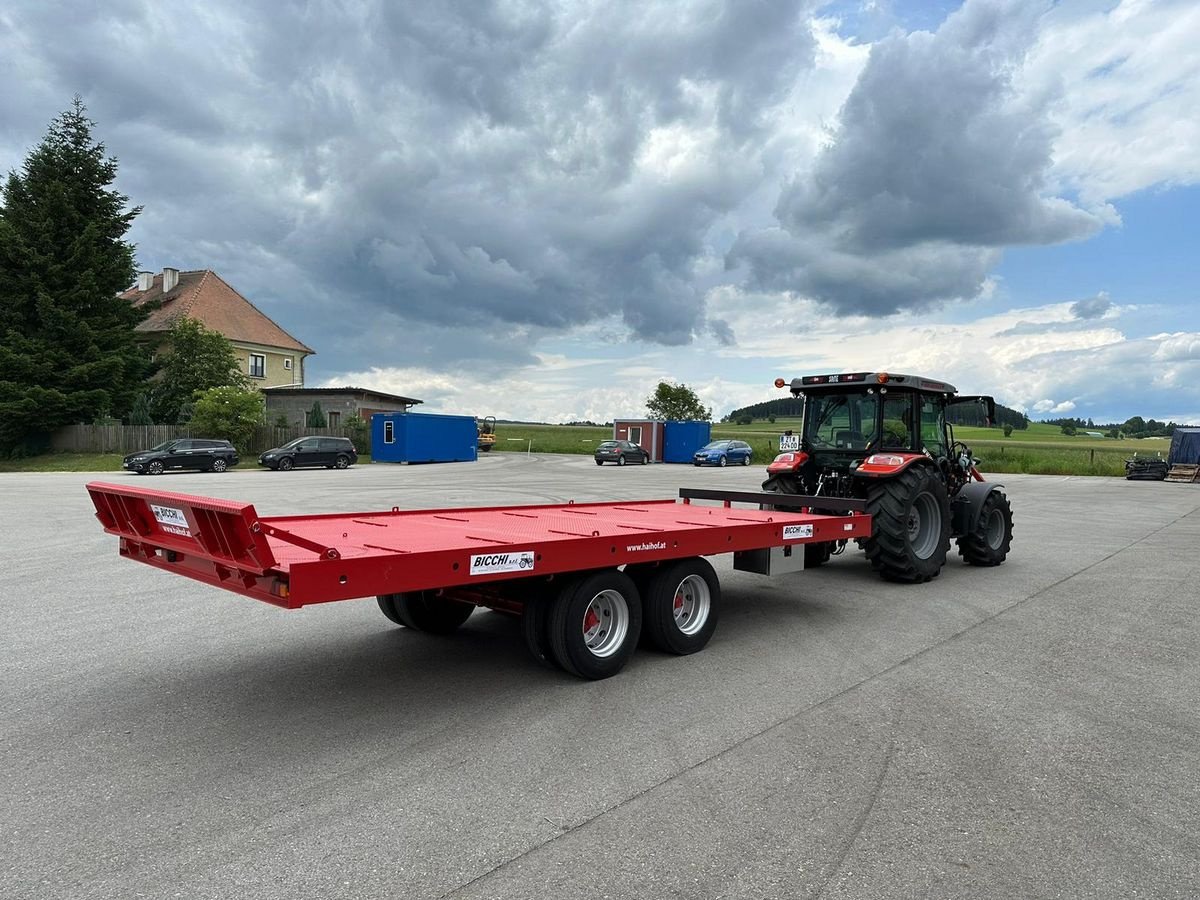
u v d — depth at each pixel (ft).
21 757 12.76
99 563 31.24
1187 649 19.75
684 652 18.86
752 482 80.79
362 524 20.48
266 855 9.75
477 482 79.20
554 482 79.77
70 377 112.47
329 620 22.35
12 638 20.13
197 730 13.97
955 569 31.89
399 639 20.27
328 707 15.17
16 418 110.32
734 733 13.92
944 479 31.58
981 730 14.19
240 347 158.61
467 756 12.85
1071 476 115.65
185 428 118.01
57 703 15.34
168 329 140.67
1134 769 12.60
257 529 12.11
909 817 10.89
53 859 9.66
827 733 13.96
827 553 28.12
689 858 9.75
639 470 108.37
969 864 9.70
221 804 11.13
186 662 18.13
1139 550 37.68
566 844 10.05
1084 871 9.58
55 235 116.88
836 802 11.31
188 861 9.62
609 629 17.49
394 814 10.84
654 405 201.16
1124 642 20.38
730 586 27.94
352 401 154.81
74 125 120.26
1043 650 19.57
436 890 9.00
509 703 15.43
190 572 14.74
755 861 9.71
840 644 20.02
